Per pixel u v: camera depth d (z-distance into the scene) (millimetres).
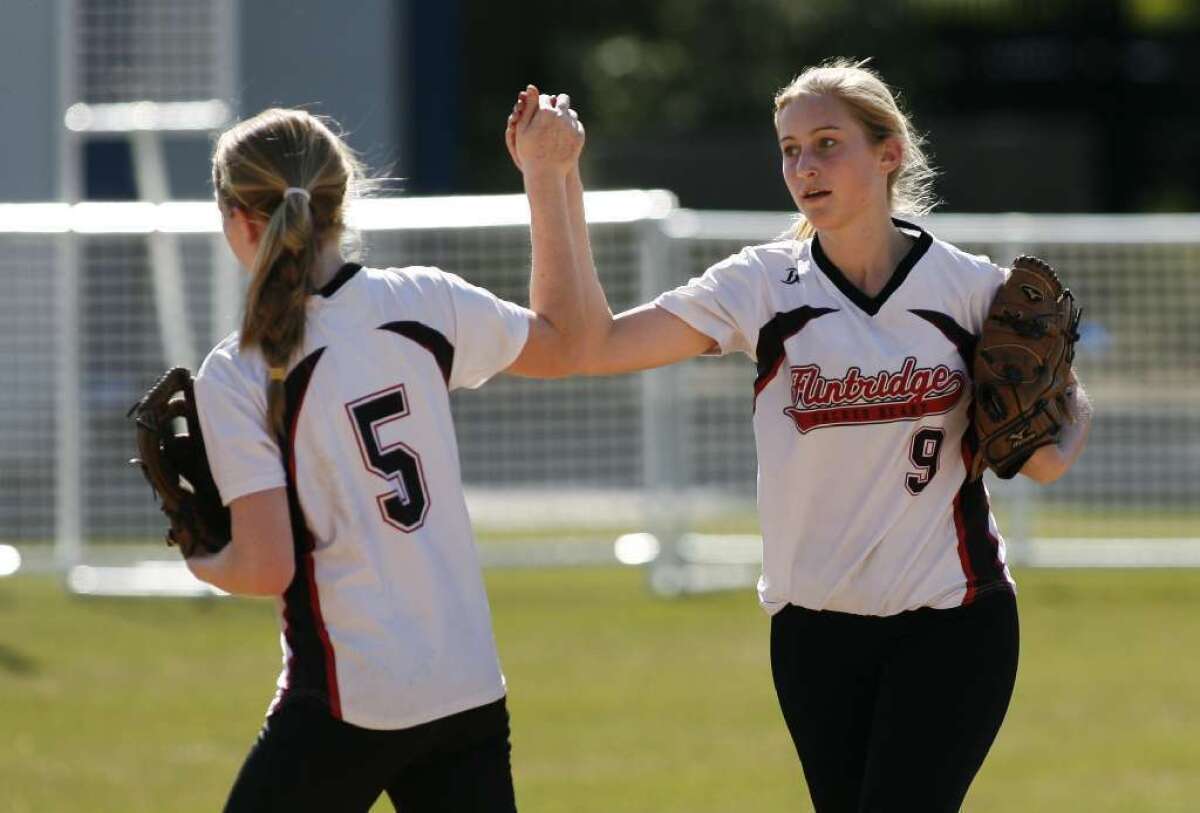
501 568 43281
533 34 132000
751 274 14672
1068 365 14797
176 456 12773
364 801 12320
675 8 130875
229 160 12609
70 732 26969
